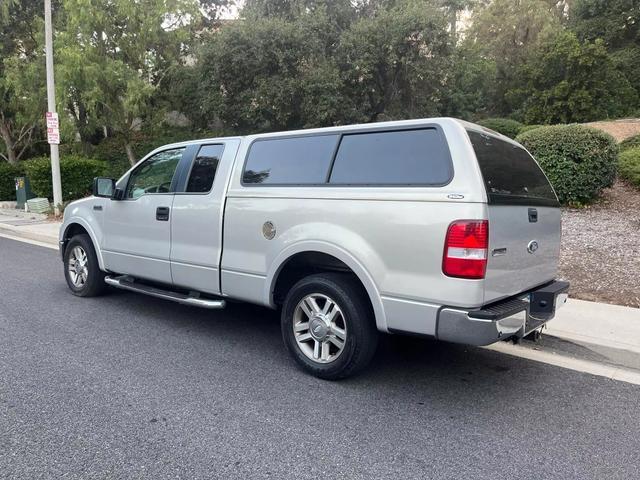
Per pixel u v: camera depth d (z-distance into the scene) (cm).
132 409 362
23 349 478
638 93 2750
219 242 482
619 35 2902
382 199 376
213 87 1828
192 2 1867
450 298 347
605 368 457
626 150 1320
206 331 541
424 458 307
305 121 1812
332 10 1948
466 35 3020
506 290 374
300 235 417
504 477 290
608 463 305
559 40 2434
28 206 1512
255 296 460
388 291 372
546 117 2427
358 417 358
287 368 443
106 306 629
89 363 446
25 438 322
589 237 832
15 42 2033
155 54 1894
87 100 1761
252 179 468
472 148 357
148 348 487
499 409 374
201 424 343
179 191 523
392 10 1738
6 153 2208
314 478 285
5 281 758
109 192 599
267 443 321
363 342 397
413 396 393
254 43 1722
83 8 1664
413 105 1853
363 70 1689
